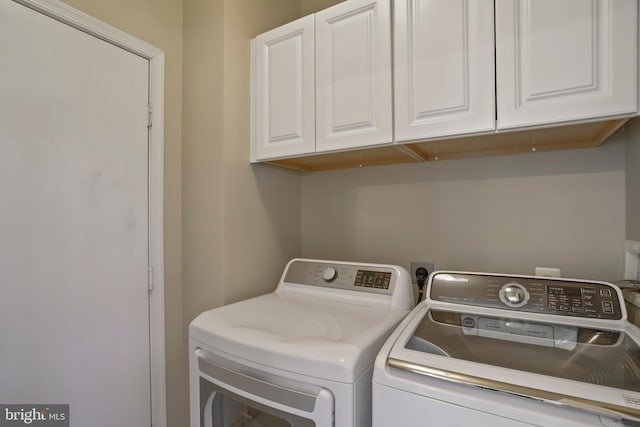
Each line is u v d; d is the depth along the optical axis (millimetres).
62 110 1092
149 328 1363
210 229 1409
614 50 821
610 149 1150
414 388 653
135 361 1306
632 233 1047
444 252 1456
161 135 1411
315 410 749
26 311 1003
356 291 1222
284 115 1379
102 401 1192
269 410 837
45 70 1049
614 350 732
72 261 1115
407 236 1546
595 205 1172
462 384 618
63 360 1085
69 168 1110
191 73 1481
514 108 933
